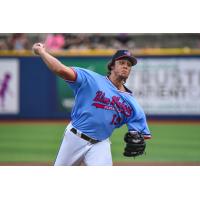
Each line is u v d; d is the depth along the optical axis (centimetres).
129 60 2520
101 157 2536
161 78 5756
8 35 6350
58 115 5838
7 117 5891
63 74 2409
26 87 5825
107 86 2520
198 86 5744
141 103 5778
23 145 4938
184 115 5784
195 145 4953
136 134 2581
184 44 6550
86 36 6462
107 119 2517
